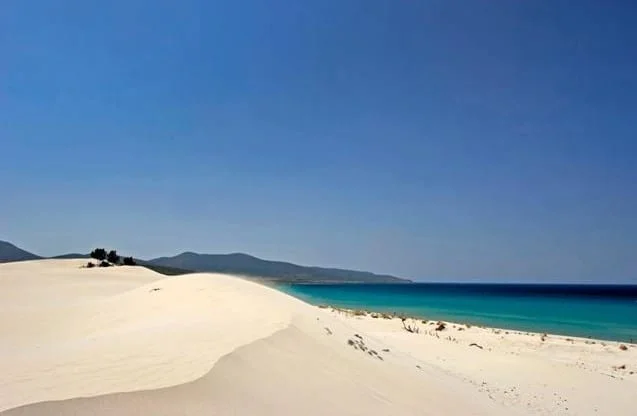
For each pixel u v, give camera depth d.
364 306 50.91
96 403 4.78
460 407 9.17
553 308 55.09
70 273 44.84
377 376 9.01
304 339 9.38
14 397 4.79
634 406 12.63
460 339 22.23
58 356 6.85
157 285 21.11
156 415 4.88
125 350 7.06
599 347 22.25
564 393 13.34
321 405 6.62
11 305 23.70
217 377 6.11
